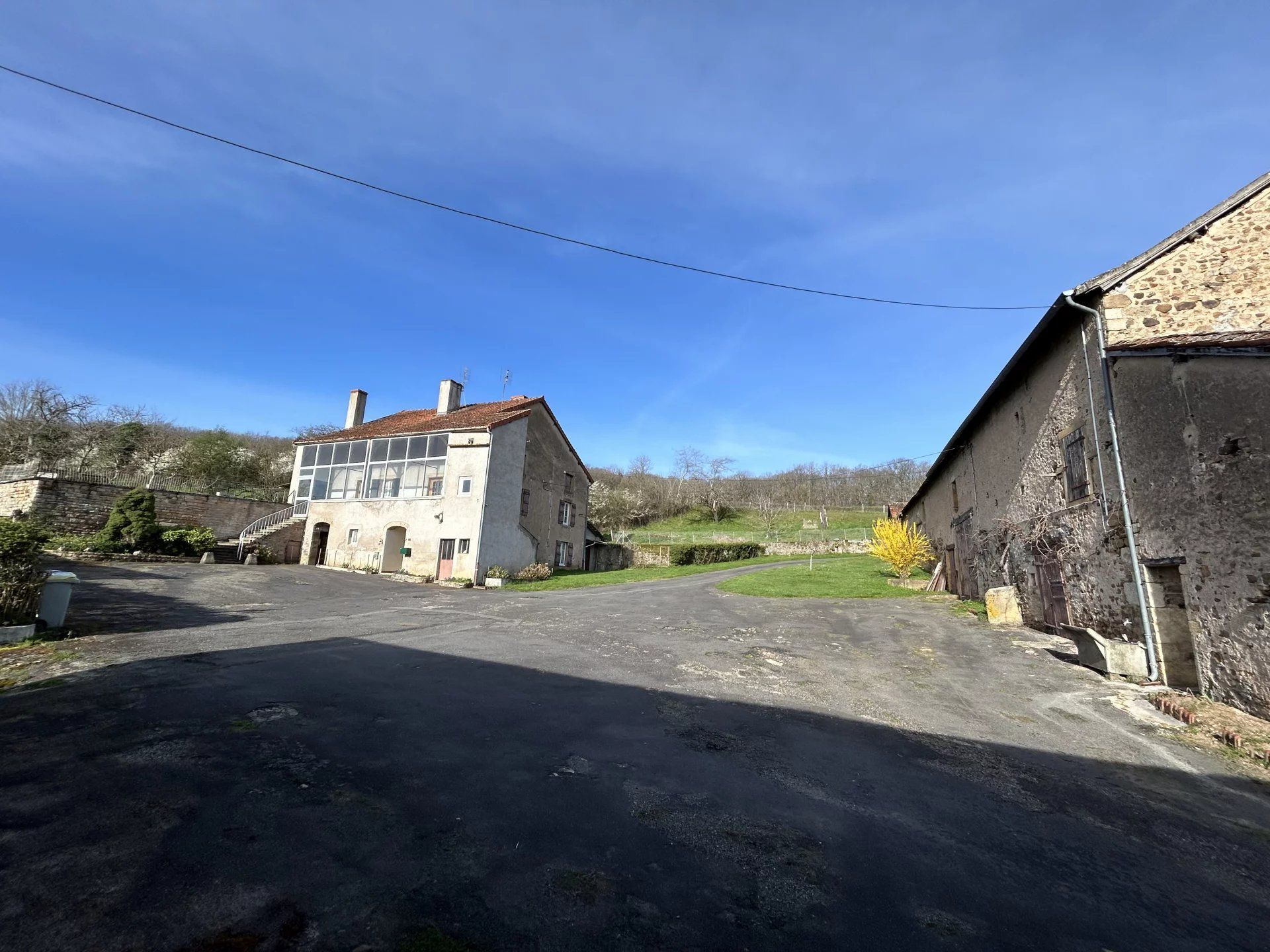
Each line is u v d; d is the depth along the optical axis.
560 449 28.25
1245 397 6.34
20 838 2.86
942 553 19.58
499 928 2.42
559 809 3.56
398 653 7.77
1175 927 2.80
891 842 3.45
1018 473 12.18
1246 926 2.84
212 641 8.02
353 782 3.73
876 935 2.55
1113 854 3.49
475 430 22.36
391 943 2.29
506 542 22.86
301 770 3.86
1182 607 7.58
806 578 21.05
